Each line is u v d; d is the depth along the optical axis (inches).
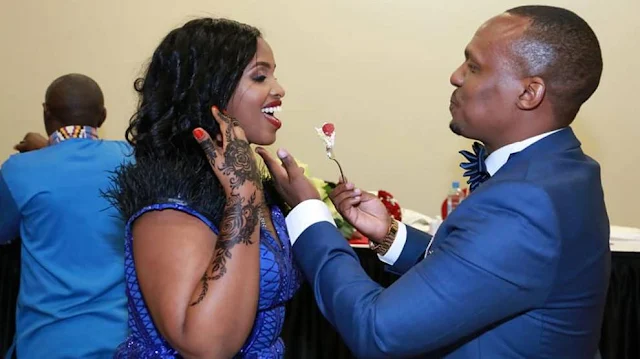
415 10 136.4
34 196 70.9
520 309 43.0
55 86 80.7
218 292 42.1
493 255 41.6
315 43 137.3
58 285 70.6
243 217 44.1
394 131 138.6
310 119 138.6
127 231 46.1
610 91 135.8
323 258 47.2
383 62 137.5
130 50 136.4
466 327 42.5
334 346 93.1
